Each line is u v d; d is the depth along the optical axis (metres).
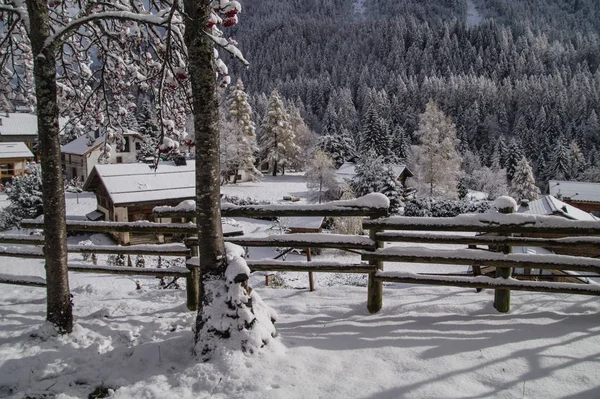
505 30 152.88
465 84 104.25
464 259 5.09
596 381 3.71
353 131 94.56
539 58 130.25
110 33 6.13
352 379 3.86
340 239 5.35
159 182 29.75
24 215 30.17
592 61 132.75
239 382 3.83
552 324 4.80
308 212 5.32
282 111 64.50
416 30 157.12
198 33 4.16
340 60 155.38
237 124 55.78
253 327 4.35
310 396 3.63
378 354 4.30
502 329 4.73
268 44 173.50
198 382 3.87
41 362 4.38
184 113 6.73
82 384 4.07
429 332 4.74
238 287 4.43
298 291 6.30
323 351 4.39
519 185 54.22
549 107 93.06
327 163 48.09
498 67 127.88
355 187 42.34
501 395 3.57
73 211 36.09
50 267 4.83
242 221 35.16
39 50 4.60
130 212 28.47
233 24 4.48
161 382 3.92
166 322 5.23
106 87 7.31
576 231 4.82
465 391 3.64
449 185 46.44
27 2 4.54
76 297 6.44
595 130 83.88
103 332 5.03
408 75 131.38
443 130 47.69
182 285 10.93
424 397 3.58
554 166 73.31
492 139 84.50
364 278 18.34
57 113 4.74
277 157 64.50
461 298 5.63
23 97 7.68
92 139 7.48
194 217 5.76
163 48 6.32
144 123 39.94
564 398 3.51
